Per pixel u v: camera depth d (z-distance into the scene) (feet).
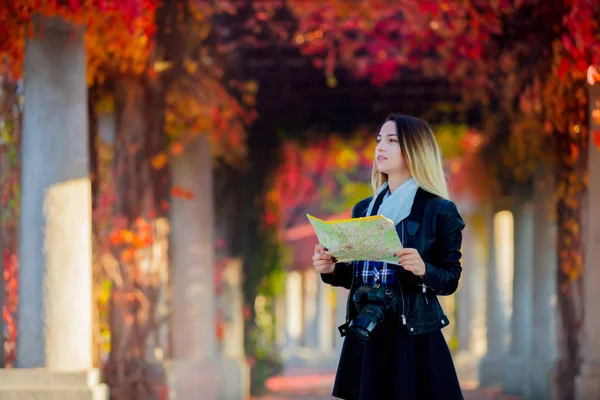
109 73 42.65
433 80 62.95
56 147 33.40
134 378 43.93
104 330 43.93
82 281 33.60
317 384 86.17
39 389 32.55
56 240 33.27
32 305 33.27
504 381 73.61
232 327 66.28
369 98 65.51
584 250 43.42
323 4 52.03
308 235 105.40
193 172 52.31
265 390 72.23
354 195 107.45
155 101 44.75
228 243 66.28
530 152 54.34
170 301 52.24
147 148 44.75
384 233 17.53
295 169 87.71
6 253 37.17
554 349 59.82
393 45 56.65
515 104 53.11
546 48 40.29
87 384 32.78
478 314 98.94
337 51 58.39
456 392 18.71
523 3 42.34
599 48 33.58
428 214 18.89
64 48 33.58
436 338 18.83
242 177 67.97
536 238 60.80
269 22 54.65
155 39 42.83
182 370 51.21
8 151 37.24
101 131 46.39
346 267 19.75
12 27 34.06
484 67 52.80
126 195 44.60
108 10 34.27
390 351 18.70
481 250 95.96
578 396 42.32
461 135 73.05
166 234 46.75
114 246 44.04
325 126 69.72
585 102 40.93
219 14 52.31
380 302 18.44
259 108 67.56
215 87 50.34
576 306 44.09
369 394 18.60
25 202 33.50
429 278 18.07
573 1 34.45
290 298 118.52
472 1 45.62
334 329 117.80
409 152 19.11
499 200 75.66
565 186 44.37
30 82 33.50
